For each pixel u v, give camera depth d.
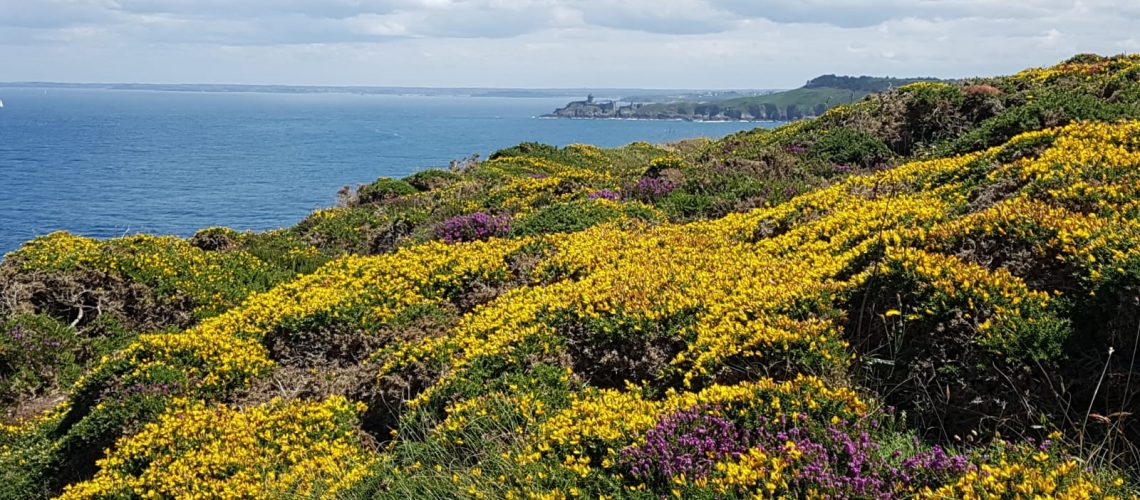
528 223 15.39
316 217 22.05
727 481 5.23
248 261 16.86
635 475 5.58
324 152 177.75
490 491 5.91
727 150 22.67
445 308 11.48
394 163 147.12
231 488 7.29
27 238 59.72
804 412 5.79
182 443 8.24
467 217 16.53
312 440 8.17
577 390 7.69
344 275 13.65
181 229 65.25
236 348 10.55
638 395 7.15
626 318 8.34
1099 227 6.89
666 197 16.98
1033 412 5.66
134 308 14.23
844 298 7.48
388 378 8.81
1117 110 14.91
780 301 7.76
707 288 8.91
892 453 5.32
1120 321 5.84
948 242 7.83
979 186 10.30
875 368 6.64
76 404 10.17
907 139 20.19
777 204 14.81
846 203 11.75
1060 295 6.38
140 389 9.52
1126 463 5.16
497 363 8.20
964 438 5.90
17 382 12.01
